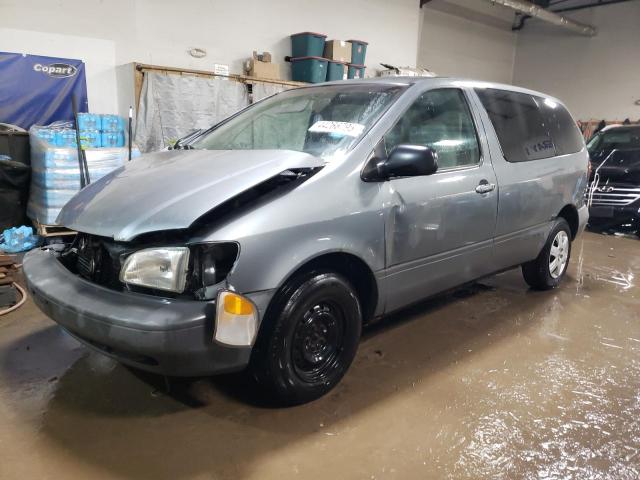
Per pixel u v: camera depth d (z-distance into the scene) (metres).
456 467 1.87
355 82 2.95
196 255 1.84
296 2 8.42
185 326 1.73
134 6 6.78
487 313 3.51
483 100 3.11
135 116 6.39
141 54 6.96
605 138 7.55
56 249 2.45
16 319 3.13
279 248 1.94
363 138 2.36
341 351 2.31
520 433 2.10
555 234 3.80
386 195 2.34
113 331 1.77
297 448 1.95
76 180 4.77
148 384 2.39
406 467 1.87
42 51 6.23
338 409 2.22
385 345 2.92
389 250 2.38
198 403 2.24
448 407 2.27
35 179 5.04
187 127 6.65
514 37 15.38
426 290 2.71
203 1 7.38
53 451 1.89
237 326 1.76
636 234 6.75
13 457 1.85
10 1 5.93
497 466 1.89
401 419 2.17
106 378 2.44
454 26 13.52
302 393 2.17
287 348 2.05
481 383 2.50
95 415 2.13
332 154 2.33
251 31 7.97
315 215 2.06
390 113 2.49
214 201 1.84
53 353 2.69
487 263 3.10
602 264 5.11
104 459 1.86
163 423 2.09
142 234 1.88
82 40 6.47
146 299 1.82
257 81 7.23
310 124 2.65
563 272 4.10
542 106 3.71
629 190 6.48
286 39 8.42
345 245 2.16
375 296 2.41
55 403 2.21
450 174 2.70
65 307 1.92
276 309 2.00
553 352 2.90
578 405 2.33
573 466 1.91
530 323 3.34
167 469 1.81
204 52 7.53
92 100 6.70
